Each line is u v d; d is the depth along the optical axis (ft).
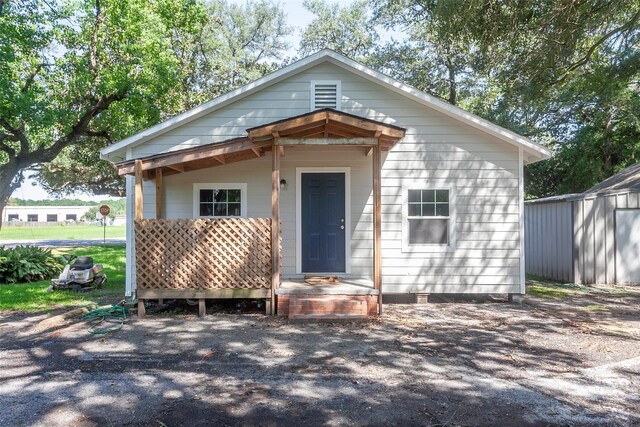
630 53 40.63
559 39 37.81
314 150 28.68
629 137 65.31
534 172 72.69
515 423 11.30
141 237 23.88
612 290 33.50
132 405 12.41
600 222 36.83
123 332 20.65
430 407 12.28
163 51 51.57
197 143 28.53
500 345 18.52
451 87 75.36
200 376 14.79
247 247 24.06
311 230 28.68
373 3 79.00
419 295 28.09
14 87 44.52
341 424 11.25
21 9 48.39
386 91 28.78
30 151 55.98
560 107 66.18
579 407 12.28
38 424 11.24
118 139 53.01
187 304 27.14
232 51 94.53
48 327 21.61
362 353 17.38
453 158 28.53
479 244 28.32
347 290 23.95
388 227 28.40
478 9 36.35
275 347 18.21
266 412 11.94
